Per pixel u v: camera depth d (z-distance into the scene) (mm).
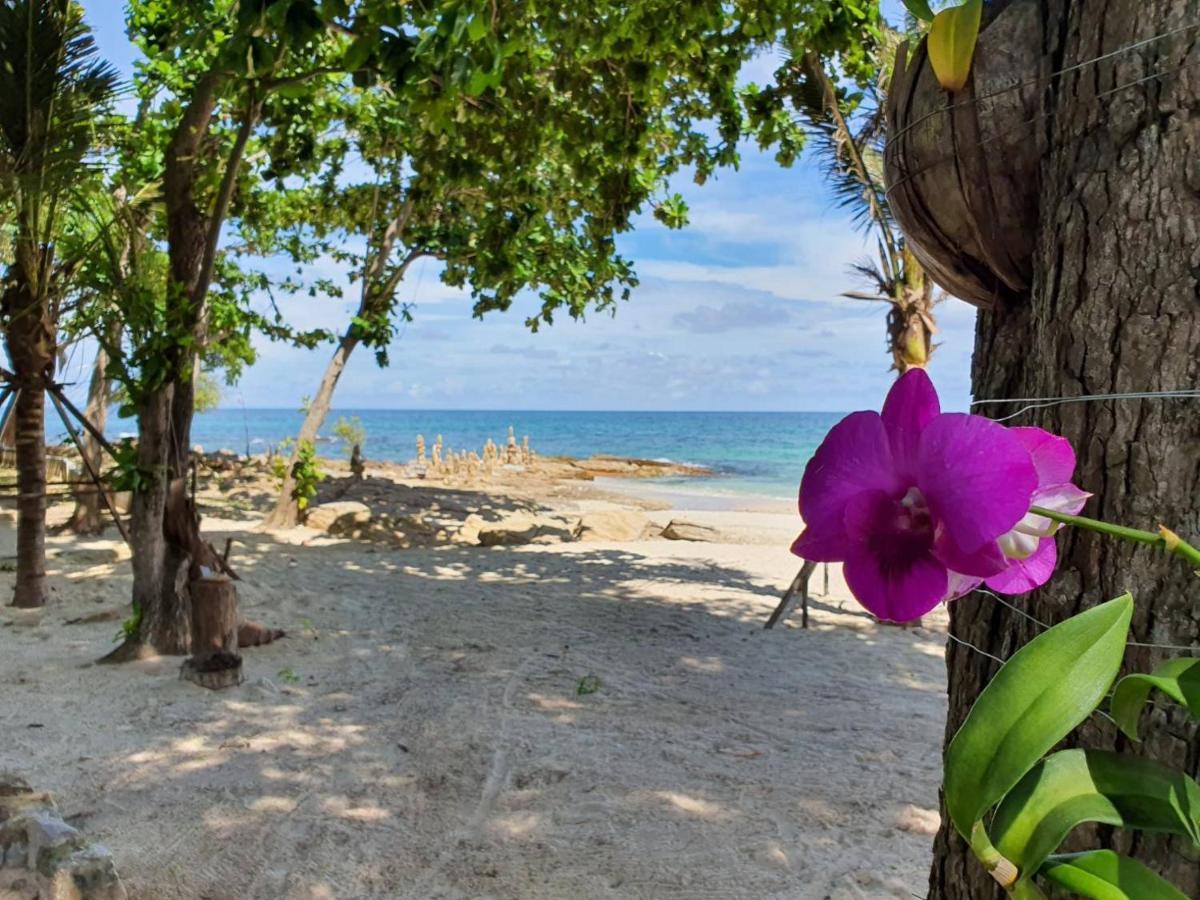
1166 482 1344
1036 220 1552
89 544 12164
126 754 5023
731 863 3934
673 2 6004
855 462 881
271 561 11859
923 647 8031
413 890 3672
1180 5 1323
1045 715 914
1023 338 1653
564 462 45812
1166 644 1337
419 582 10812
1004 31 1493
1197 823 979
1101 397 1339
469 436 88188
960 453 816
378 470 30203
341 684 6555
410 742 5363
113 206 6820
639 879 3789
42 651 7102
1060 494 984
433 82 5547
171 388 6832
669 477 40250
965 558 806
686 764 5086
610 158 7824
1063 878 974
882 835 4230
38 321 6859
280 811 4363
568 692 6473
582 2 5938
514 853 3998
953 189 1559
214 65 5441
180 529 6949
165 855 3875
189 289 6656
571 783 4781
